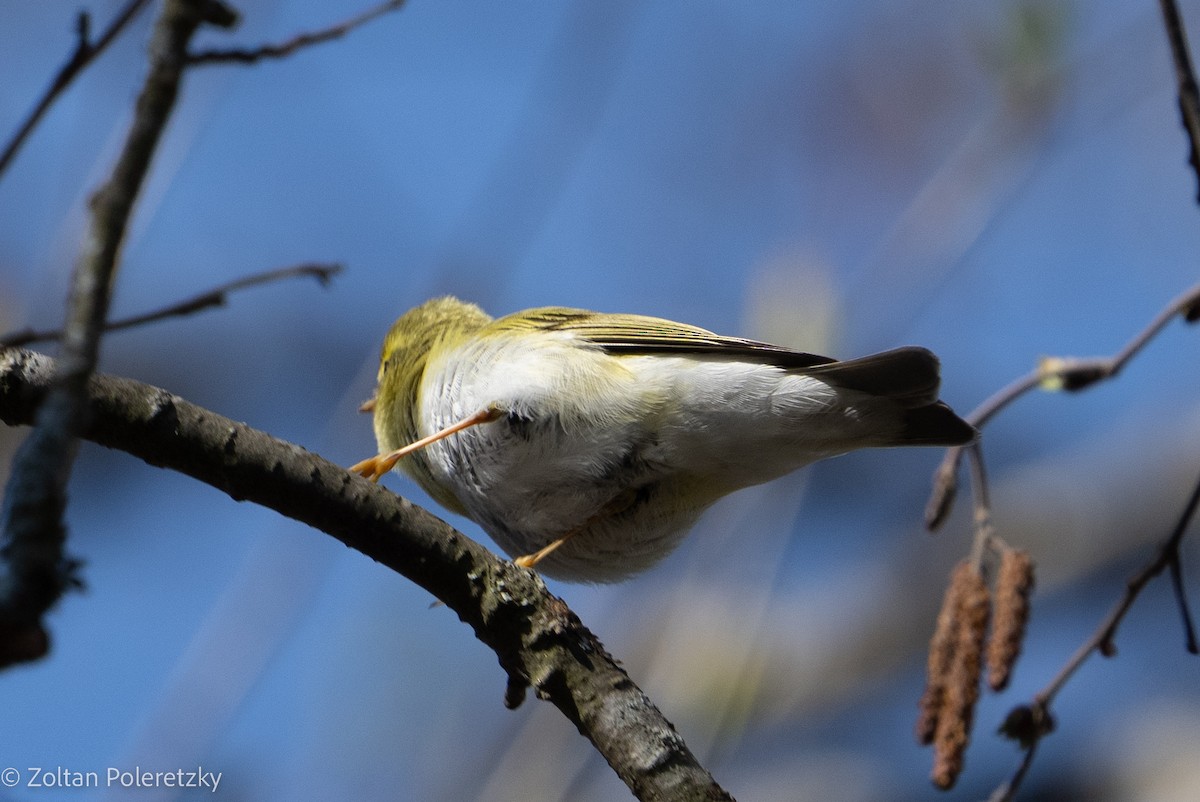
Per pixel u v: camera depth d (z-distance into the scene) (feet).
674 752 19.22
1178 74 22.93
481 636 20.24
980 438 26.68
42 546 11.92
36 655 11.79
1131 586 25.48
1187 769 45.88
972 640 25.23
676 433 27.27
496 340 28.94
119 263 12.95
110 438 18.92
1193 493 25.30
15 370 18.80
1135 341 26.73
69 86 14.49
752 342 27.48
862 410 26.58
